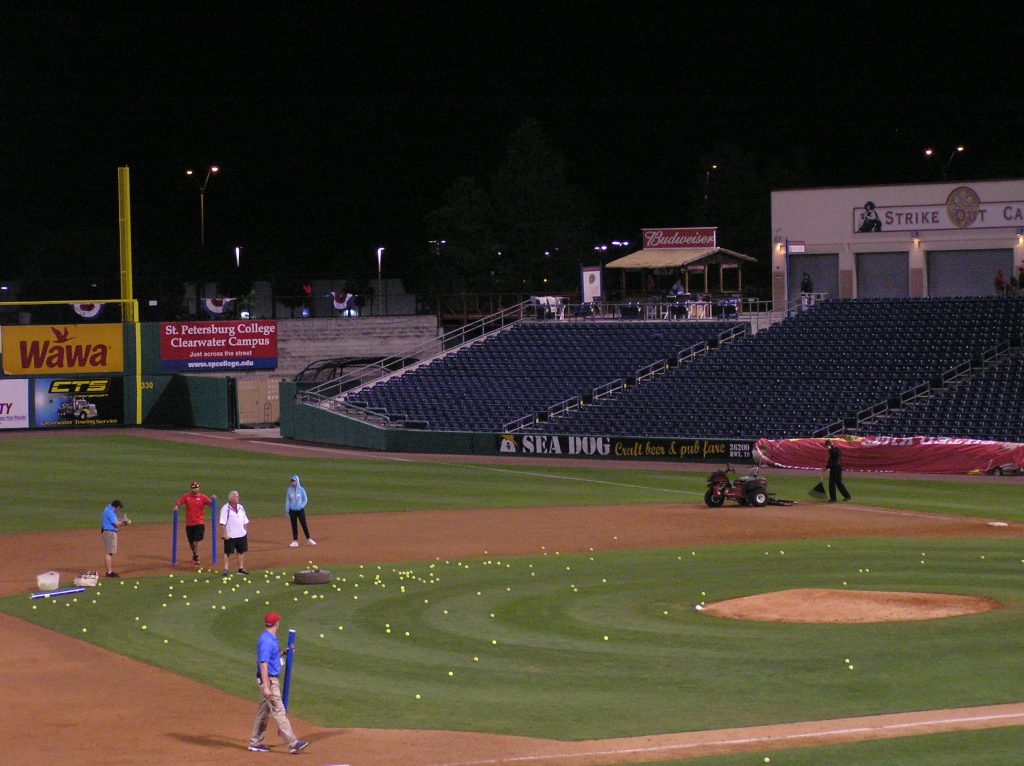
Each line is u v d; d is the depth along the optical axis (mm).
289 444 93812
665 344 97750
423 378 98812
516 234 155250
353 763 23250
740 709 26234
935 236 99500
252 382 108688
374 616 36938
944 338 88875
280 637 34344
